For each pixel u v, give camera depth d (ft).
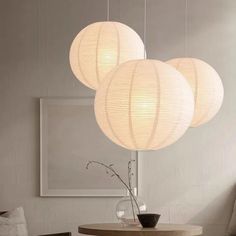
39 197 22.86
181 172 22.82
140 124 14.37
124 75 14.33
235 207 22.12
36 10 23.22
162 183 22.81
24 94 23.11
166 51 23.06
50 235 19.76
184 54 23.08
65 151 22.95
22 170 22.93
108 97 14.43
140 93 14.21
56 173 22.91
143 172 22.84
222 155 22.86
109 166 22.85
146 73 14.25
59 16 23.20
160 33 23.11
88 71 15.89
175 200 22.77
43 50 23.16
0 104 23.08
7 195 22.88
